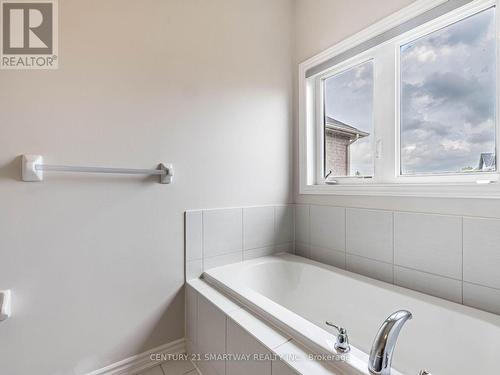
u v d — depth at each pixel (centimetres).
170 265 148
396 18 140
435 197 128
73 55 121
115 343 133
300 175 198
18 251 111
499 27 111
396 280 143
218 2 164
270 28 189
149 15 141
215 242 164
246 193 177
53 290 118
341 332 85
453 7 120
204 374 133
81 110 123
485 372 98
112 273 131
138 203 138
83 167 119
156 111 142
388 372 73
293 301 172
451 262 123
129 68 135
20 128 111
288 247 199
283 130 197
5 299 108
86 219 125
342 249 170
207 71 160
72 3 121
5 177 108
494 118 116
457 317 108
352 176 175
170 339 149
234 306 121
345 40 165
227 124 168
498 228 109
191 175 154
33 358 114
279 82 194
